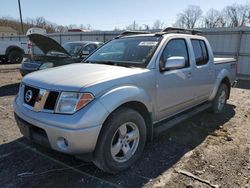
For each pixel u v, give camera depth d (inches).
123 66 142.3
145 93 132.4
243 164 136.4
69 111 106.6
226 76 227.3
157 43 151.8
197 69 180.1
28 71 319.0
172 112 163.0
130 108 126.8
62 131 104.6
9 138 163.3
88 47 351.6
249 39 486.0
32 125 117.4
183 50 169.9
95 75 120.5
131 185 115.6
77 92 107.6
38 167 128.7
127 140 126.8
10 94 295.6
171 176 123.3
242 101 288.7
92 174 123.6
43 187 112.7
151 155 144.3
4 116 207.9
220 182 119.1
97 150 113.7
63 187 113.0
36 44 329.7
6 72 505.0
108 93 113.0
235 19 2178.9
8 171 124.7
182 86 163.8
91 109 106.5
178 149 153.3
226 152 150.6
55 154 141.9
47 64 305.0
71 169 127.4
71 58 316.5
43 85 116.5
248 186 116.5
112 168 120.3
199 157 143.4
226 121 210.5
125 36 179.3
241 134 181.5
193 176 123.4
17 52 681.6
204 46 197.2
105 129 113.6
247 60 494.6
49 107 111.6
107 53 165.9
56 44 313.9
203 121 208.1
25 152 144.0
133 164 133.3
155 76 139.9
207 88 200.5
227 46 515.5
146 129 139.6
